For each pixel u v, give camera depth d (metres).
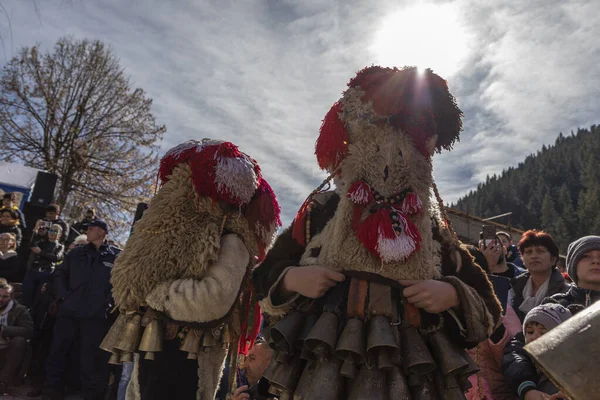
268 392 2.08
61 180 23.55
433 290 1.62
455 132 1.93
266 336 1.83
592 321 0.63
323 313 1.64
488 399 2.80
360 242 1.69
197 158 2.31
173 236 2.23
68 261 5.71
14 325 5.97
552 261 3.59
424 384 1.57
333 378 1.54
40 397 5.84
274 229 2.47
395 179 1.76
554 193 133.25
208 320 2.16
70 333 5.51
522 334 3.01
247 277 2.31
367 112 1.79
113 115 24.75
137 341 2.18
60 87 24.06
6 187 13.20
